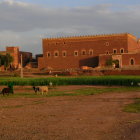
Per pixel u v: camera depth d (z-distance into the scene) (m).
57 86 54.56
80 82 58.66
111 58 99.75
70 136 13.16
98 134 13.51
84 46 109.75
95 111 21.31
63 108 23.42
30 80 57.91
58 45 113.56
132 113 20.00
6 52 121.62
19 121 17.30
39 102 28.42
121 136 12.98
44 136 13.28
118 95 35.34
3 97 34.09
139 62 96.56
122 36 104.38
